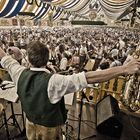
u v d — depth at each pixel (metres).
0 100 2.35
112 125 2.13
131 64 0.73
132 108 1.40
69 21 18.64
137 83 1.36
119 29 21.47
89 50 7.42
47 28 14.36
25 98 0.98
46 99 0.92
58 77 0.89
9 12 8.21
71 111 3.23
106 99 2.38
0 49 1.10
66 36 12.16
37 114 0.97
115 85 3.29
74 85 0.83
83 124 3.00
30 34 11.42
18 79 1.02
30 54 1.02
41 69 1.01
